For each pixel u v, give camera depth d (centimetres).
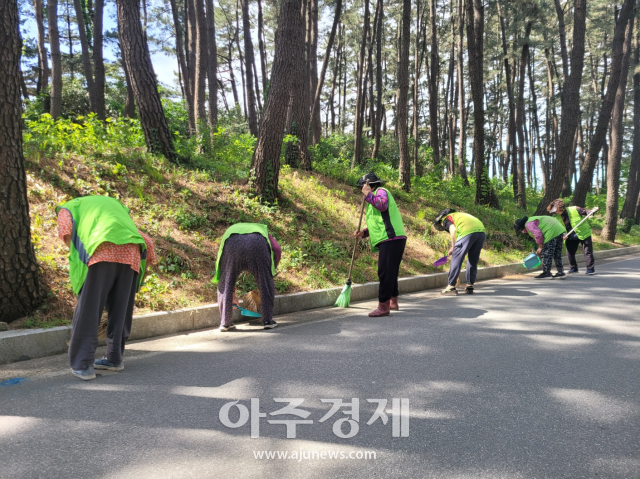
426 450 233
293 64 850
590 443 242
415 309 596
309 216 871
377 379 333
